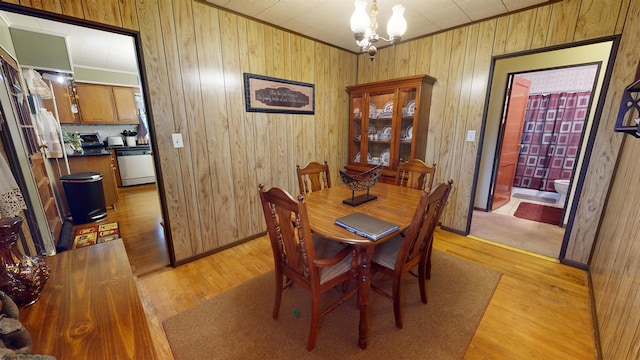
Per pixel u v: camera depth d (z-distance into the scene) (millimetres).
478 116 2590
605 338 1337
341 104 3520
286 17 2406
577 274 2117
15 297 858
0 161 1265
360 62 3535
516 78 3357
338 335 1515
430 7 2189
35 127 2791
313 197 1955
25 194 2092
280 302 1620
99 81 4805
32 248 2080
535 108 4586
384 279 2084
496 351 1406
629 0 1780
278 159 2900
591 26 1944
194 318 1646
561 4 2039
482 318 1646
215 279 2086
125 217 3504
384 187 2273
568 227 2217
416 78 2709
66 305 914
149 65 1917
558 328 1560
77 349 744
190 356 1380
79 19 1633
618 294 1329
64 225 3031
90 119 4770
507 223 3242
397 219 1515
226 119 2398
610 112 1928
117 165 5059
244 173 2625
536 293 1881
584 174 2086
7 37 2539
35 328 810
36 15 1521
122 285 1028
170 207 2178
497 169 3531
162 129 2043
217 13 2195
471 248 2572
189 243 2332
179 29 2016
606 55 2629
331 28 2674
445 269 2188
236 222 2641
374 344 1446
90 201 3271
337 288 1973
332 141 3502
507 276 2094
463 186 2805
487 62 2463
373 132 3402
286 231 1333
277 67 2693
